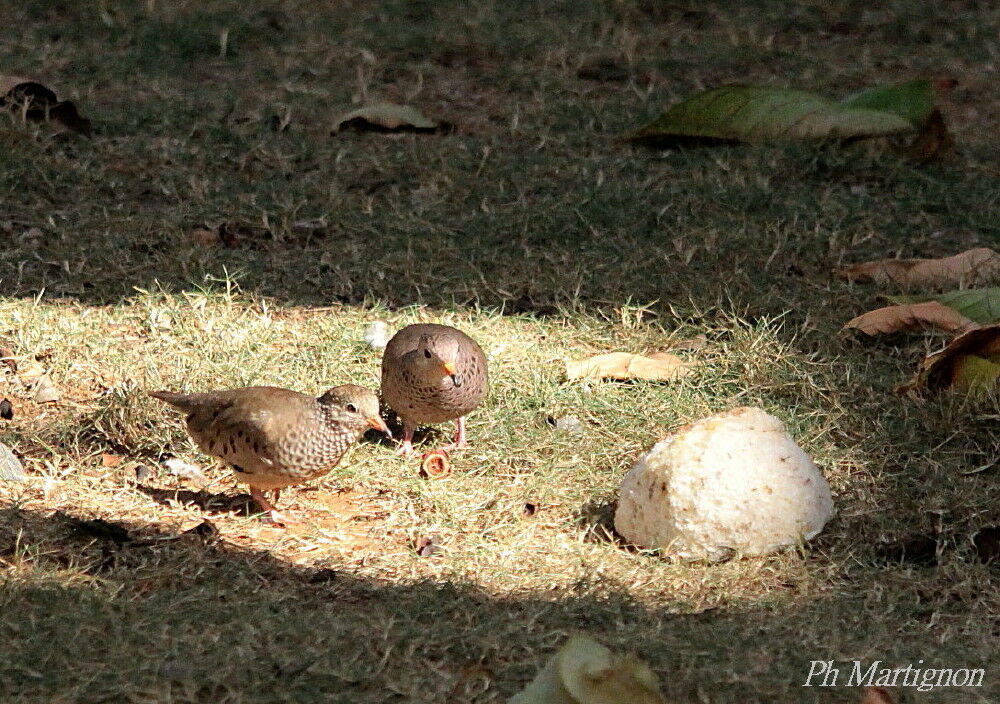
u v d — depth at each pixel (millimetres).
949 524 9375
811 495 9133
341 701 7133
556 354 11797
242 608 7980
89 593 8062
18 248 13203
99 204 14055
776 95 15680
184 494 9734
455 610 8148
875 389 11258
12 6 18656
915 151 15414
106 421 10414
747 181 14594
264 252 13477
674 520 8945
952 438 10492
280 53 18016
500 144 15617
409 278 12969
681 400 11102
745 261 13234
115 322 12055
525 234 13719
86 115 15695
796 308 12531
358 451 10367
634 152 15531
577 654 7133
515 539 9219
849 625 8109
